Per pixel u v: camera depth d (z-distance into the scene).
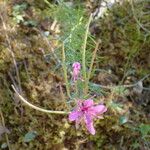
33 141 0.15
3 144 0.15
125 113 0.16
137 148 0.15
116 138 0.15
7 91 0.16
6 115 0.16
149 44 0.17
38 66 0.17
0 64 0.17
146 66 0.17
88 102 0.13
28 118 0.16
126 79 0.17
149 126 0.15
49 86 0.16
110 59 0.17
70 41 0.16
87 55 0.16
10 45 0.17
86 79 0.13
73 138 0.15
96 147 0.15
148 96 0.17
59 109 0.16
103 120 0.15
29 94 0.16
